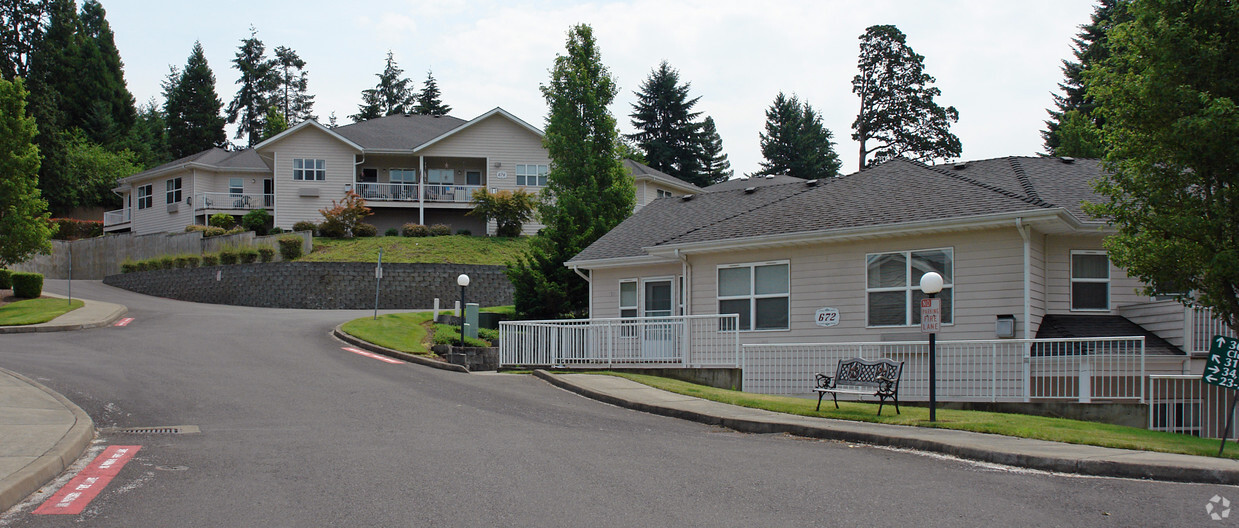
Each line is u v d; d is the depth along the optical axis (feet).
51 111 212.84
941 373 55.26
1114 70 45.37
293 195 171.63
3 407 40.47
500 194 162.81
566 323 69.97
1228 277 40.68
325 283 124.88
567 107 104.88
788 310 64.23
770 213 68.80
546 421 43.27
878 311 60.13
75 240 169.58
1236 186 40.86
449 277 130.93
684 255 69.21
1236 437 52.54
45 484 28.17
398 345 78.13
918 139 223.71
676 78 266.77
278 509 25.48
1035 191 59.77
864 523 24.45
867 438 38.60
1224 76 41.73
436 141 172.04
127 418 41.42
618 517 24.89
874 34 227.81
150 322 93.97
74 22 269.85
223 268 130.52
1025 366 51.62
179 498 26.63
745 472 31.01
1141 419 48.78
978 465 33.04
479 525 23.99
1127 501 27.04
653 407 47.91
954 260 57.26
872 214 61.16
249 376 57.00
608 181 105.19
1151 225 43.11
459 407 47.03
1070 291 57.93
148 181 188.65
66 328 86.12
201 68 303.48
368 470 30.66
